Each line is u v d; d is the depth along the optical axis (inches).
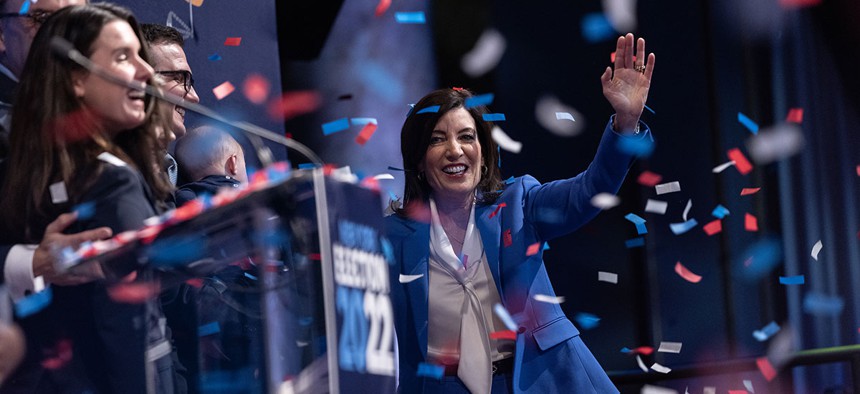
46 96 112.7
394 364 99.3
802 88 297.7
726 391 278.8
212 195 154.2
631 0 285.6
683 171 286.5
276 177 96.0
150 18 188.9
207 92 200.8
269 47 218.5
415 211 161.5
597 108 283.7
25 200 110.3
